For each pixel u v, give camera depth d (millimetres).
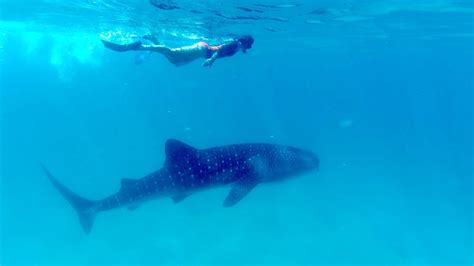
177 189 8867
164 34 21109
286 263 16062
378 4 15250
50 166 42250
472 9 16797
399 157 40000
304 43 31688
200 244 18062
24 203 28047
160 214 21891
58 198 27812
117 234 20016
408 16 18438
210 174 8859
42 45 36469
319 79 101312
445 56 44250
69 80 94312
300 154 10164
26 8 18234
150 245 18391
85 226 9211
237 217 20828
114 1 14508
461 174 30359
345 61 51469
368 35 26312
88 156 49000
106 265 17188
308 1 14227
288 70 70875
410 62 52188
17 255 19312
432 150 48094
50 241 20594
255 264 16125
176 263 16625
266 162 9375
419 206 22484
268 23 19094
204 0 13664
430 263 15906
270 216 20859
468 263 15797
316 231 18984
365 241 17922
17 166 49906
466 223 19766
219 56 5895
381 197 24234
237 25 19078
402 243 17625
